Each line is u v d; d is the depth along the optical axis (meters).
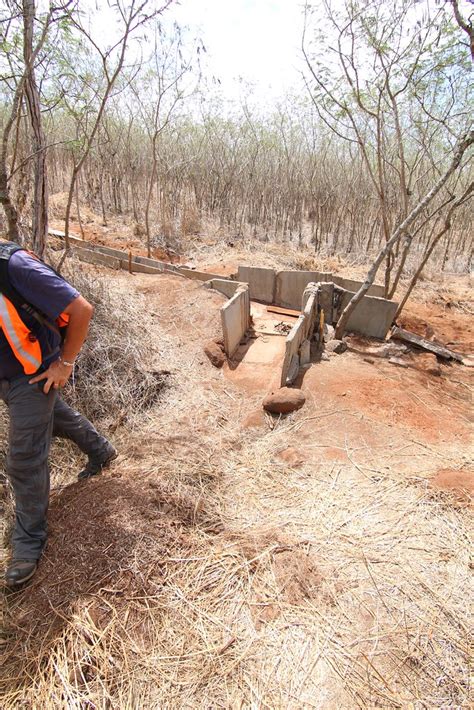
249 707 1.62
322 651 1.80
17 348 1.86
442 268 9.22
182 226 9.74
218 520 2.48
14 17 2.94
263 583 2.08
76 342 1.95
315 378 4.09
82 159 3.89
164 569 2.14
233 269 7.59
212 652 1.80
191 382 4.19
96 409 3.60
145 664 1.75
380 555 2.23
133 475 2.76
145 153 11.16
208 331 5.04
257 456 3.09
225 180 10.81
